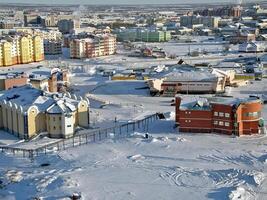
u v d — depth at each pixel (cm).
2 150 11656
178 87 19312
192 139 11844
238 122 12144
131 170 9456
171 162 9944
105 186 8594
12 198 8288
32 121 12975
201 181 8769
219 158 10162
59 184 8700
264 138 11950
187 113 12531
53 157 10712
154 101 18000
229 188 8350
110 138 12262
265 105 16538
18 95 14188
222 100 12650
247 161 9950
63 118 12838
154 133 12606
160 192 8300
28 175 9450
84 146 11600
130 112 15762
